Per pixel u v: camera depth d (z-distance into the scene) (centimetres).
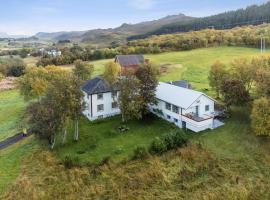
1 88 9825
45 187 3722
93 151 4528
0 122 6262
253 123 4544
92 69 8306
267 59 6575
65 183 3788
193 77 9262
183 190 3591
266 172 3847
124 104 5275
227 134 4806
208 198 3419
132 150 4469
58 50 19012
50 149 4675
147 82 5438
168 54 14488
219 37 16200
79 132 5262
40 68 7319
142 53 15350
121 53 15262
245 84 6150
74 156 4250
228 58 11869
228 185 3628
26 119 6222
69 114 4619
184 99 5328
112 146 4653
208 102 5388
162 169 3938
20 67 12750
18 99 8288
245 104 5638
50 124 4481
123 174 3900
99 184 3747
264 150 4300
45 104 4622
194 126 5000
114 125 5512
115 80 6138
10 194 3594
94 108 5803
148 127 5350
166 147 4362
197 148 4391
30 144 4978
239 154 4244
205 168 3972
